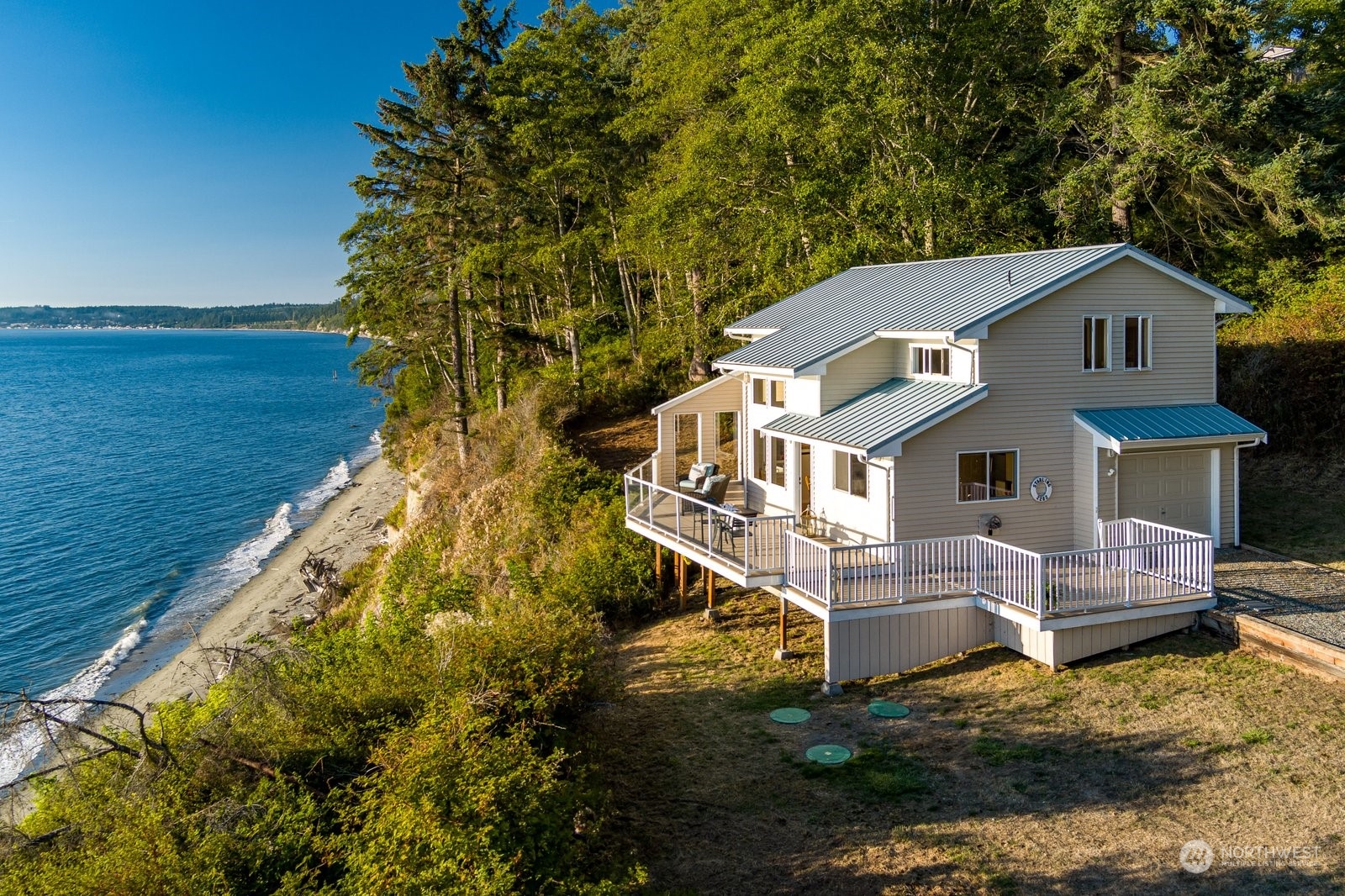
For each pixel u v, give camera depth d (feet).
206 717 46.68
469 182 131.54
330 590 125.80
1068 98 104.68
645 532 78.28
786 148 109.70
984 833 40.22
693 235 113.50
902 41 98.53
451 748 37.50
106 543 165.89
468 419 149.69
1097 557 55.47
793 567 59.72
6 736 40.06
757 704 55.72
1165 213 111.24
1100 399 66.90
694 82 110.52
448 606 80.12
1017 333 63.62
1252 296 103.91
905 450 61.26
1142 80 97.35
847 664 56.39
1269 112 99.14
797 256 117.39
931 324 63.57
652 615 76.23
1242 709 47.47
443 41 122.72
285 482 224.12
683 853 40.75
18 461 253.65
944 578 60.03
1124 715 48.60
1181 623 56.90
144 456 262.88
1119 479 66.59
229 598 134.72
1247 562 65.62
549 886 34.24
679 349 126.31
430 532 118.93
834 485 69.31
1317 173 98.48
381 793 38.19
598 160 135.03
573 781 42.22
